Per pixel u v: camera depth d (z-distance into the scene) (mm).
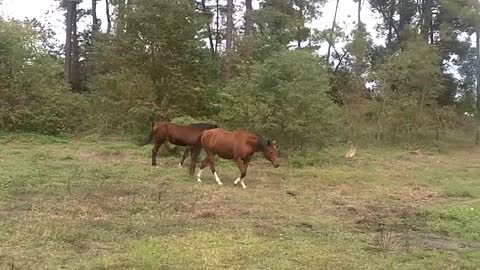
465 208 11766
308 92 19062
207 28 25688
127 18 22828
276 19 32500
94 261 7102
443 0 31375
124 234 8570
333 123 19641
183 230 8938
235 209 10977
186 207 10797
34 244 7777
